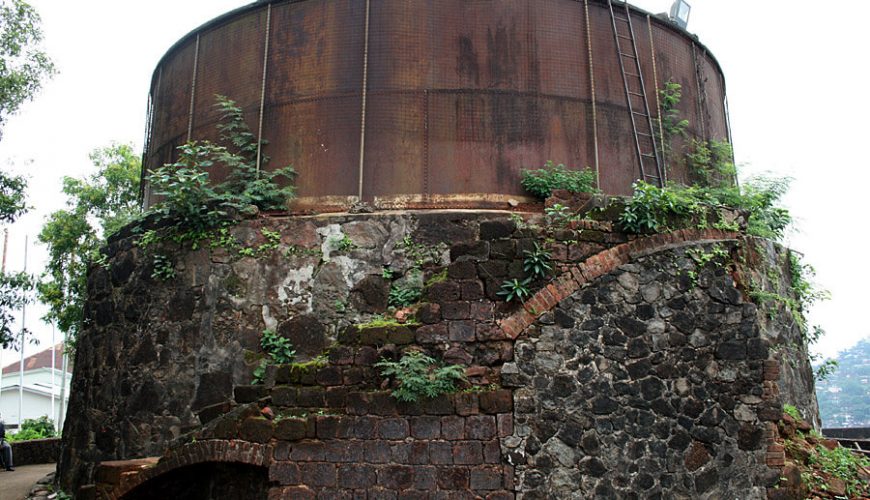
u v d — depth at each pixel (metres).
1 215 15.61
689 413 7.35
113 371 10.16
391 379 7.16
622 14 11.38
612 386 7.26
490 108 10.33
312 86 10.55
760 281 9.62
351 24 10.57
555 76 10.62
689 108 12.22
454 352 7.22
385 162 10.14
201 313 9.56
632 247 7.70
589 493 6.93
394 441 6.93
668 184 10.81
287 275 9.49
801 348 10.65
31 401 47.03
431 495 6.80
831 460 8.20
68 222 20.70
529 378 7.12
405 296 9.16
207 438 7.18
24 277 17.92
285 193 10.11
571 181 10.05
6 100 15.56
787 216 11.52
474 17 10.55
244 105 10.96
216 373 9.32
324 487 6.91
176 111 12.10
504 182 10.16
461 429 6.93
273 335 9.28
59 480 10.95
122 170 21.53
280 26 10.94
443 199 10.04
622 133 10.90
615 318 7.45
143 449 9.42
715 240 8.00
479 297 7.36
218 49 11.53
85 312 11.47
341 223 9.57
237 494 7.54
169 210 10.05
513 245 7.48
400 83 10.31
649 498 7.05
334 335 9.23
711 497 7.18
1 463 15.77
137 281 10.18
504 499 6.80
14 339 17.64
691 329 7.59
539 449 6.95
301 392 7.22
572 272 7.48
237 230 9.71
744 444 7.37
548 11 10.76
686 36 12.42
